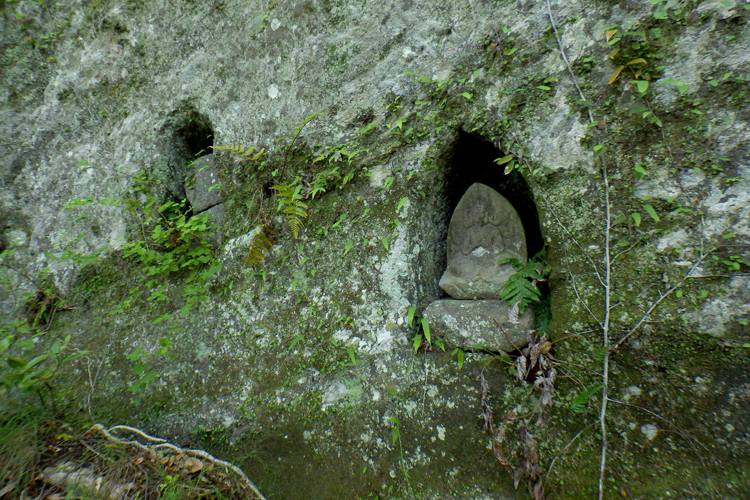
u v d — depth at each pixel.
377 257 2.42
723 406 1.64
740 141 1.65
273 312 2.67
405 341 2.31
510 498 1.94
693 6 1.71
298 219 2.54
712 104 1.69
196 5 3.14
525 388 2.02
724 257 1.66
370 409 2.29
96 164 3.61
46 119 3.89
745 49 1.63
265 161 2.83
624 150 1.84
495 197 2.31
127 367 3.06
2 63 4.11
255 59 2.90
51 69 3.94
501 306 2.13
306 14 2.71
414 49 2.38
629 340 1.81
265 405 2.54
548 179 2.00
